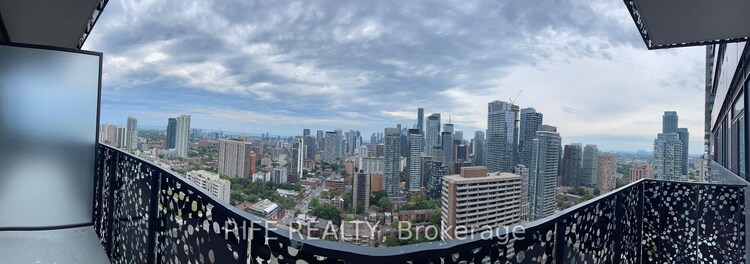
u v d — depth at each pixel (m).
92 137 3.79
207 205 1.38
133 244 2.33
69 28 3.99
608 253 1.98
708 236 2.73
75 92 3.72
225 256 1.23
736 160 3.81
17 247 3.17
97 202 3.72
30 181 3.58
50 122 3.63
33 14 3.62
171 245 1.73
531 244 1.29
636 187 2.77
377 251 0.97
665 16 2.92
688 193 2.82
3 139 3.49
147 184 2.10
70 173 3.70
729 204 2.68
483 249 1.12
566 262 1.48
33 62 3.58
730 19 2.86
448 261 1.04
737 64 3.64
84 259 3.02
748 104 3.20
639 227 2.85
